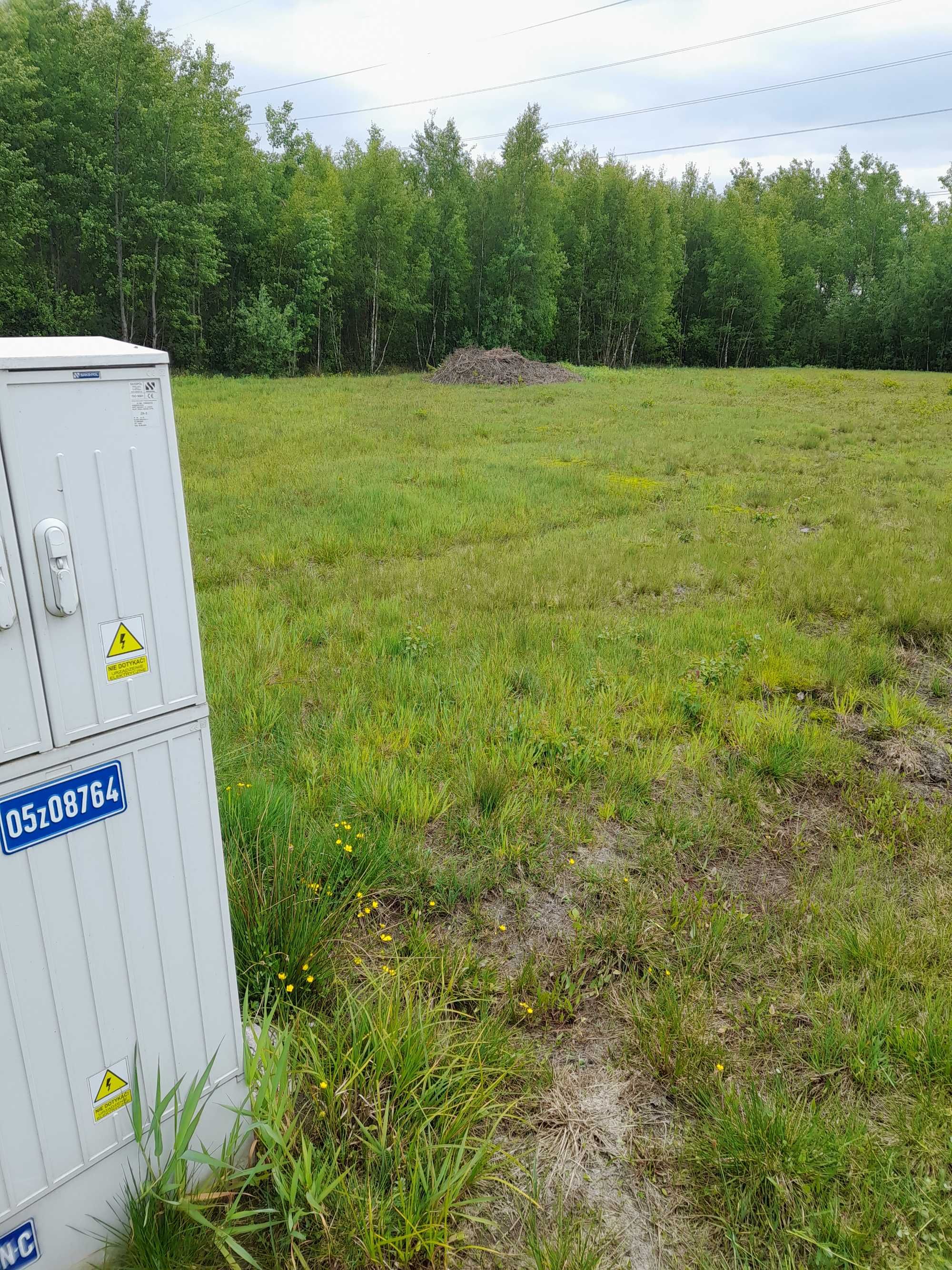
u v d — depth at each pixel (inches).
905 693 227.0
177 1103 77.4
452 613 275.1
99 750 67.7
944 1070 101.6
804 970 120.8
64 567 62.9
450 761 175.0
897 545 367.2
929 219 3038.9
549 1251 79.7
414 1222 79.1
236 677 209.8
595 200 2204.7
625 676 222.1
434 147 2082.9
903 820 159.6
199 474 501.4
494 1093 97.4
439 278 1948.8
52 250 1379.2
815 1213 84.7
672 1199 88.7
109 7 1370.6
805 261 2768.2
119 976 71.5
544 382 1387.8
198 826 76.7
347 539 362.9
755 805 165.6
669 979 118.6
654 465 583.2
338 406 917.8
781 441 708.7
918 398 1179.9
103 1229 72.9
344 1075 95.4
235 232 1649.9
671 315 2450.8
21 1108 65.4
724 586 319.3
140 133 1355.8
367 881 134.6
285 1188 79.0
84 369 63.5
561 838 152.6
